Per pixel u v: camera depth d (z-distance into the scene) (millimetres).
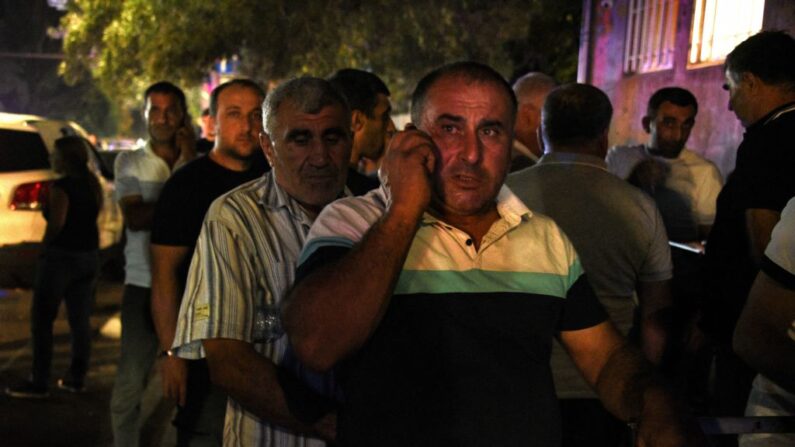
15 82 40156
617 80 7941
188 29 17312
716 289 3213
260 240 2662
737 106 3199
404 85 17969
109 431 5652
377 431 1977
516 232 2158
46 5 38688
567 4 13812
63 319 8781
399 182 1895
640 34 7523
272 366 2477
